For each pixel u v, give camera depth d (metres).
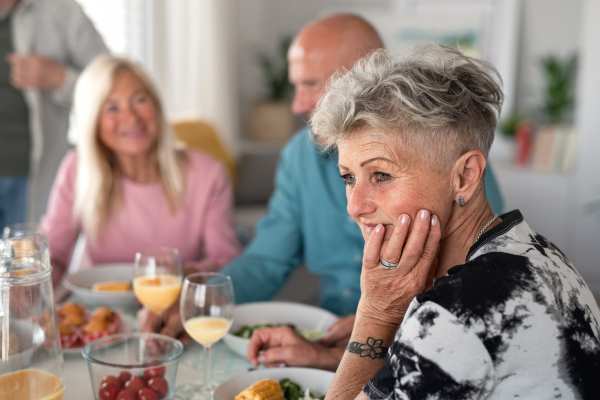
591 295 0.76
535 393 0.67
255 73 4.77
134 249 1.99
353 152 0.75
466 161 0.75
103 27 3.63
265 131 4.48
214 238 2.02
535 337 0.66
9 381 0.77
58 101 2.50
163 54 3.81
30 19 2.41
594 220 3.62
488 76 0.76
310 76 1.52
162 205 2.00
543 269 0.70
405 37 4.55
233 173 3.56
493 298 0.66
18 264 0.78
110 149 1.98
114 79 1.87
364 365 0.81
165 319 1.28
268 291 1.61
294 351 1.08
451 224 0.81
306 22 4.77
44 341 0.80
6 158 2.45
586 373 0.67
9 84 2.43
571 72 4.23
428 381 0.65
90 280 1.61
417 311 0.68
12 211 2.52
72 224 1.99
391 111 0.72
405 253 0.77
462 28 4.47
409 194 0.75
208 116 4.04
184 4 3.88
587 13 3.49
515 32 4.34
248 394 0.89
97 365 0.88
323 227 1.66
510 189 3.89
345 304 1.64
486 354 0.65
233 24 4.19
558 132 3.86
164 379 0.89
